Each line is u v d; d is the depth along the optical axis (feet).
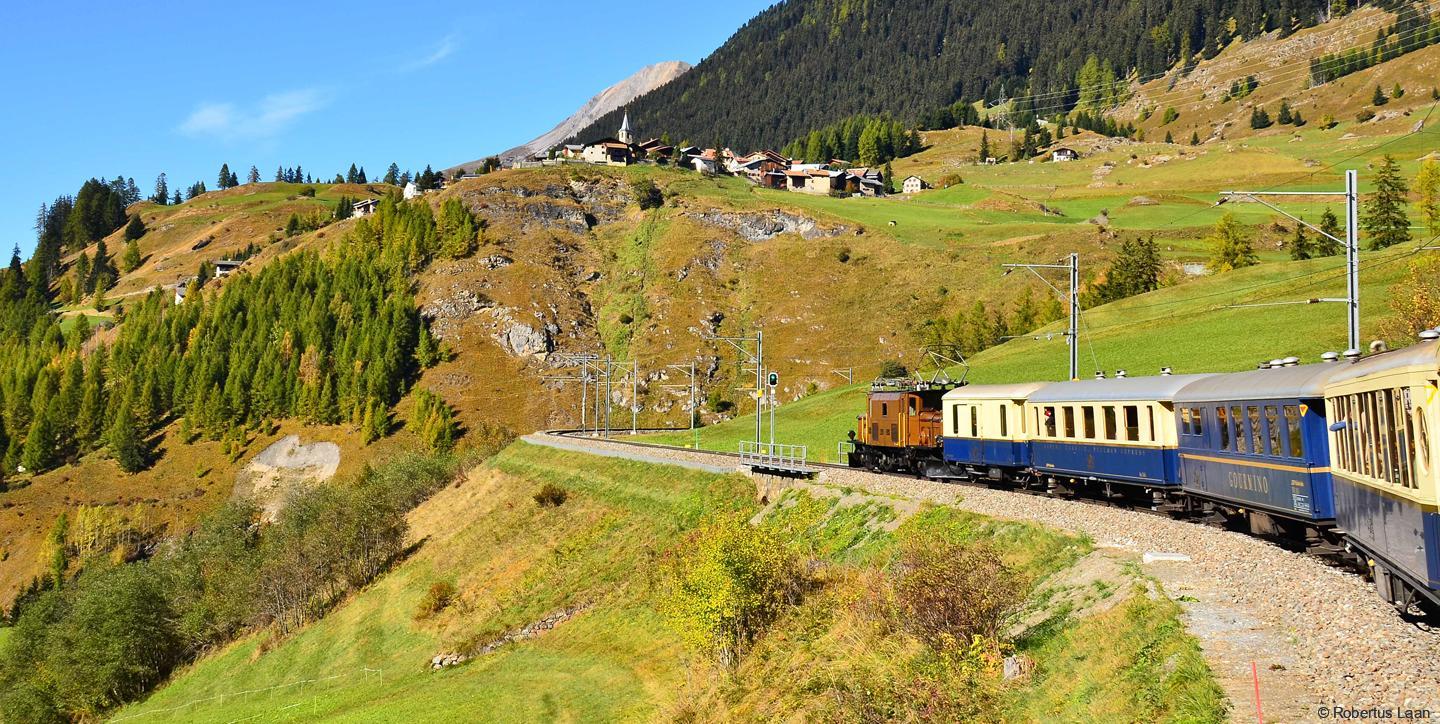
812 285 553.23
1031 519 95.61
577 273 602.85
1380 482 51.88
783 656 92.94
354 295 586.45
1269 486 72.84
